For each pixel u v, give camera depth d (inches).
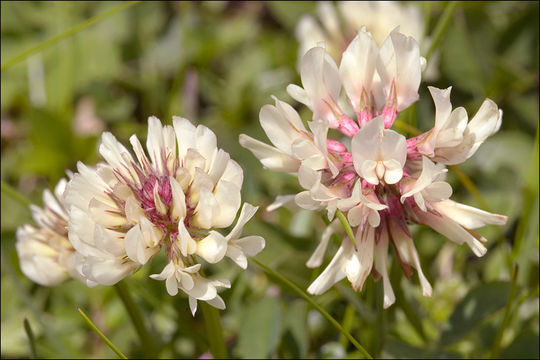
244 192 8.6
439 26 8.0
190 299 6.4
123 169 6.6
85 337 8.2
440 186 6.4
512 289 7.2
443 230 6.6
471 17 8.9
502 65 8.8
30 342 7.5
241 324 7.4
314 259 6.8
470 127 6.5
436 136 6.4
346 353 7.6
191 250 6.4
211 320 7.1
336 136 8.5
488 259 8.3
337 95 6.7
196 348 7.9
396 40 6.5
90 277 6.3
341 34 8.6
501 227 8.2
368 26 8.4
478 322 7.3
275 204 6.9
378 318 7.1
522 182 8.3
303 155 6.4
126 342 7.8
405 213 6.6
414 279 7.9
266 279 8.0
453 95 9.0
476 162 8.6
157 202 6.4
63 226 7.2
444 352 7.2
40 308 8.3
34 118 9.1
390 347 7.2
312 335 8.0
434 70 8.6
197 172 6.4
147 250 6.4
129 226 6.4
